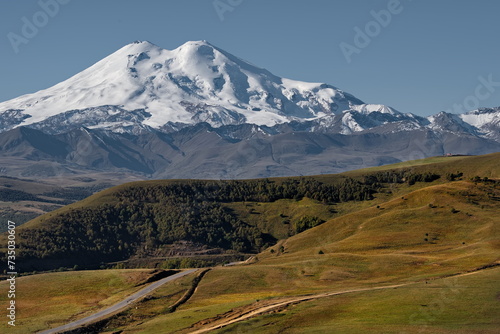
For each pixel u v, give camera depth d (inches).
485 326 4205.2
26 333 5280.5
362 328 4397.1
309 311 4995.1
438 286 5280.5
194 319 5305.1
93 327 5433.1
